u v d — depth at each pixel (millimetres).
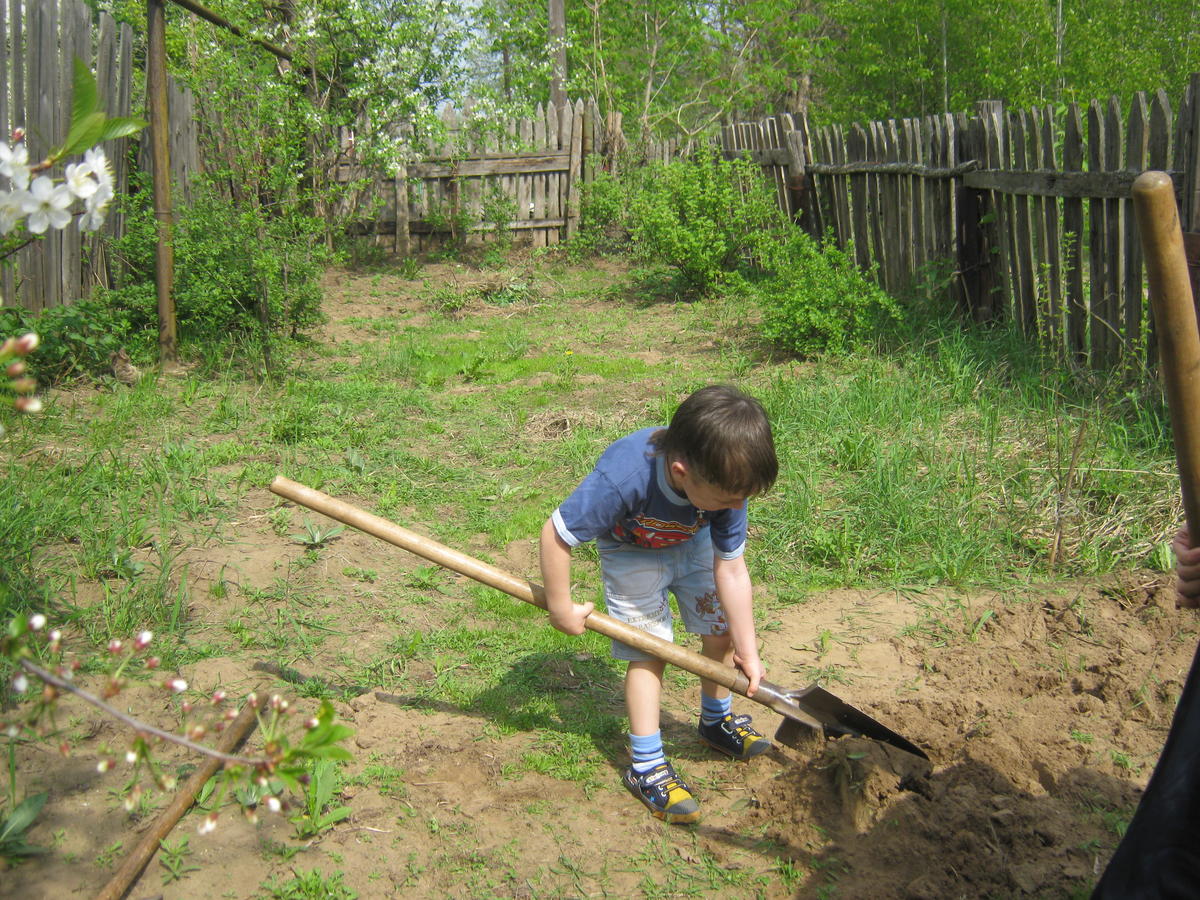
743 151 12203
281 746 1786
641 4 23281
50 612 3736
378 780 3064
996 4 21406
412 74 12961
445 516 5121
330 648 3809
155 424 6113
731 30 26125
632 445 2820
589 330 9586
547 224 14336
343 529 4742
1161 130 5625
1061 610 4094
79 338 6805
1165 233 1799
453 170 13820
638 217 12578
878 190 9336
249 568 4324
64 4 7285
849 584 4418
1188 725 1854
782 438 5816
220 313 7641
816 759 2975
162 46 7133
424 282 12203
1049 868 2594
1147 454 5180
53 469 4930
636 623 3041
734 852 2818
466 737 3316
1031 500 4863
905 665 3795
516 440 6211
